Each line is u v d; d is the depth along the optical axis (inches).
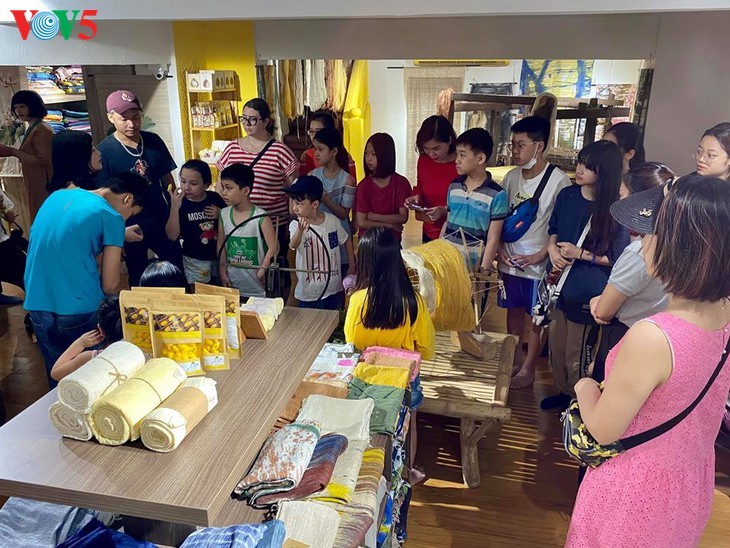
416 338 89.4
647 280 86.3
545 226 127.9
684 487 58.6
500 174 213.9
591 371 100.7
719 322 53.6
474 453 108.0
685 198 49.7
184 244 135.6
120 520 57.1
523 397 136.9
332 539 51.9
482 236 130.7
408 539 97.7
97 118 171.9
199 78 161.6
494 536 98.5
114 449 48.2
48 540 53.2
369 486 60.4
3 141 166.4
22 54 145.3
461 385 110.7
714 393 57.2
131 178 109.4
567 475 112.9
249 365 60.5
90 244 100.5
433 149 147.4
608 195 104.1
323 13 101.4
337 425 66.6
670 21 149.0
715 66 148.2
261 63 181.2
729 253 48.6
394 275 84.7
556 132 229.0
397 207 150.6
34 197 171.8
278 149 152.0
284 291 132.7
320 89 245.3
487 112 247.4
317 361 82.3
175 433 47.2
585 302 108.3
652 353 51.9
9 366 149.6
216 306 57.3
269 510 55.2
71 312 101.9
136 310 58.0
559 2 94.6
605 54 156.6
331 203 149.8
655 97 154.3
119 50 153.5
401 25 165.3
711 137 101.3
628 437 57.9
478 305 127.3
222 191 123.9
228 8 104.4
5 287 190.9
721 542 97.3
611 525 61.0
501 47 162.6
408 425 84.9
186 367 57.7
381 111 293.7
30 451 47.9
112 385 50.4
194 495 43.1
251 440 48.9
